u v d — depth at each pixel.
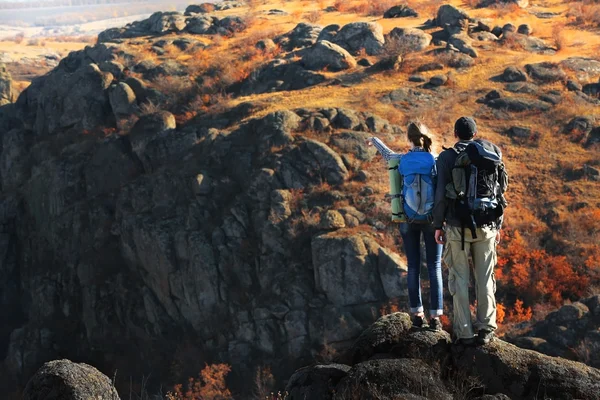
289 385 7.42
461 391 6.53
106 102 68.62
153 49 78.62
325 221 42.81
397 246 41.41
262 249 44.69
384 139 49.50
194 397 39.28
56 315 57.34
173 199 50.69
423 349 7.04
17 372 53.88
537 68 58.47
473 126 6.73
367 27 68.81
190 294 45.94
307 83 63.28
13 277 67.88
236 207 46.78
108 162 59.78
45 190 64.44
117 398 7.04
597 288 36.78
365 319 39.44
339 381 6.99
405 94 56.41
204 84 68.38
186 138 56.09
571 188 44.53
